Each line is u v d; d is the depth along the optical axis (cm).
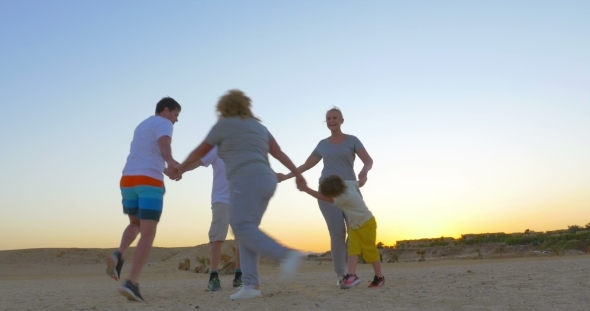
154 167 488
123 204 509
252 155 452
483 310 383
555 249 2627
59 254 2705
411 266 1520
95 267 2297
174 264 2061
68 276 1515
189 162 470
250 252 488
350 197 549
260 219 451
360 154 611
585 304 396
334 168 609
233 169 450
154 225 489
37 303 504
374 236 566
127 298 483
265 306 424
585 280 554
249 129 457
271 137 493
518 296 444
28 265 2416
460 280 618
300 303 437
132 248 2539
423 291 504
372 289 543
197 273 1534
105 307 449
